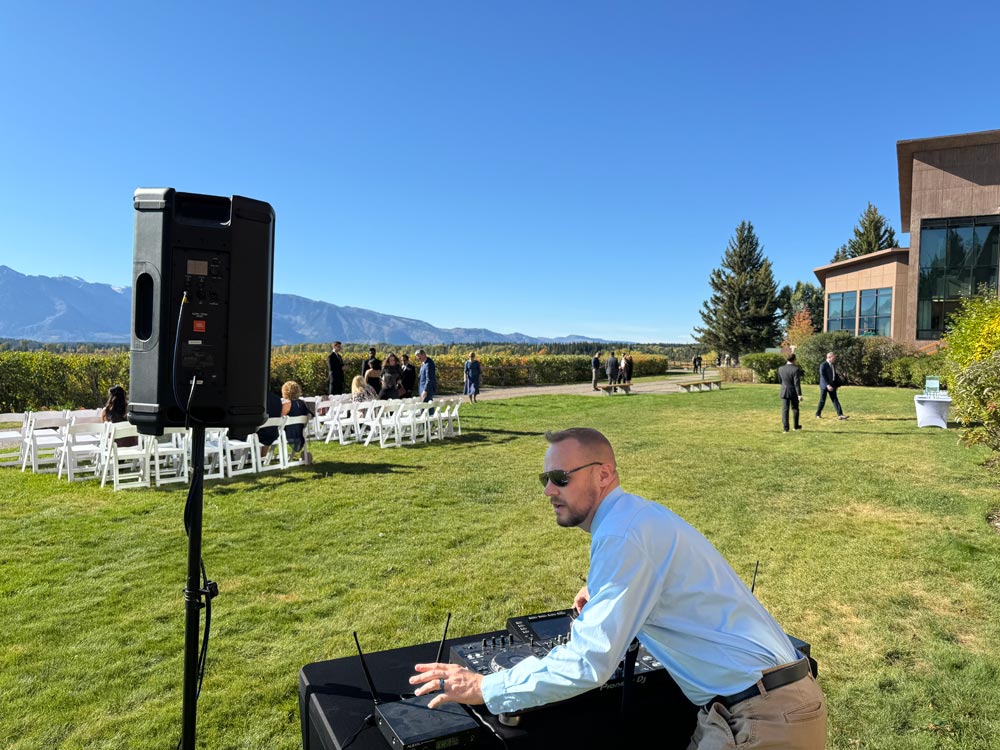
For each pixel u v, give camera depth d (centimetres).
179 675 355
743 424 1483
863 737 299
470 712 181
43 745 294
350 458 1053
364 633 411
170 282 207
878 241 5909
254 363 224
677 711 204
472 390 2106
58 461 884
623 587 166
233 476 897
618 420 1592
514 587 488
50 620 424
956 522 637
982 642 391
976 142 2670
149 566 523
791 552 561
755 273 5538
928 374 2303
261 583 494
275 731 306
